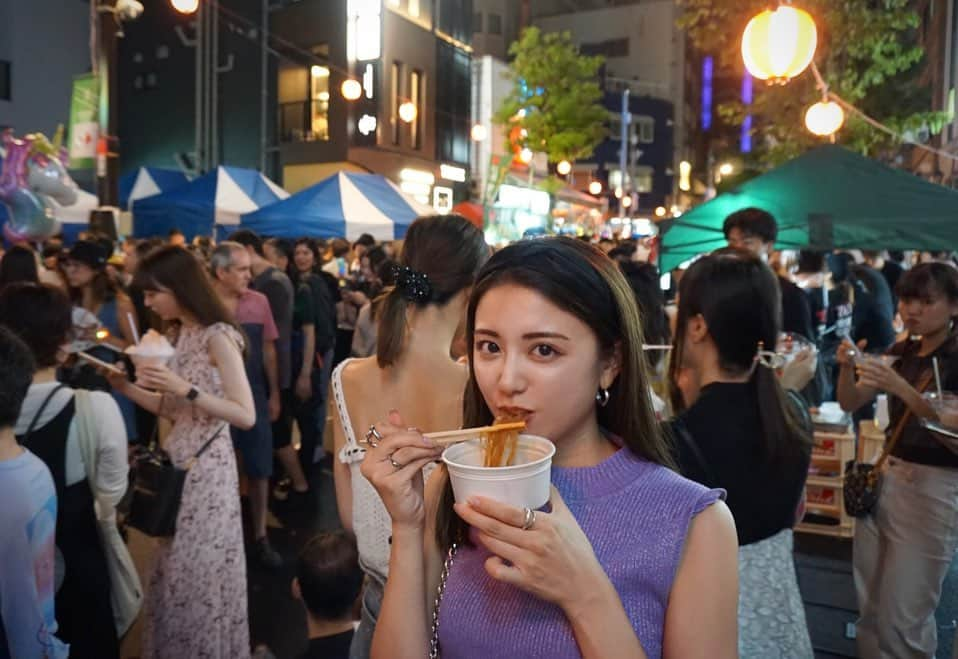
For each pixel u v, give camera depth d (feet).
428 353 6.37
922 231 16.48
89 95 29.96
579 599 3.25
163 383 9.29
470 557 3.95
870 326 20.08
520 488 3.22
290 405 18.58
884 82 40.88
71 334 8.27
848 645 11.65
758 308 6.42
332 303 21.76
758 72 20.99
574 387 3.58
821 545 15.62
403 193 36.27
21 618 5.95
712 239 19.19
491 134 84.64
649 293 10.75
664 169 140.56
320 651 8.66
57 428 7.77
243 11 66.80
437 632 3.89
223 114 69.05
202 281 10.16
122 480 8.54
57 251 26.35
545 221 83.97
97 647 8.11
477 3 123.34
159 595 9.68
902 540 9.41
